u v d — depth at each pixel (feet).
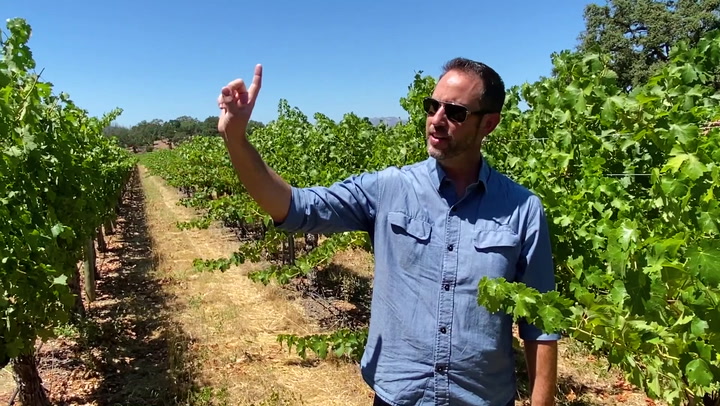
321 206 5.95
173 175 75.77
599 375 16.26
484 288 5.39
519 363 17.08
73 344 19.24
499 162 13.12
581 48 98.78
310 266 19.72
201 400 15.53
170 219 55.06
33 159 12.44
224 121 5.22
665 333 6.04
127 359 18.69
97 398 15.84
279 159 31.83
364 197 6.19
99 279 30.22
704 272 5.22
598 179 9.83
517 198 5.99
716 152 7.18
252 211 25.89
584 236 9.38
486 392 5.86
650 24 88.53
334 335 16.93
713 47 10.00
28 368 13.92
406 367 5.87
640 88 10.52
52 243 12.64
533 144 12.66
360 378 16.99
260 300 25.14
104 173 29.40
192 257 35.78
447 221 5.84
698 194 6.58
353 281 26.43
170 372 17.20
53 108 15.87
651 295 5.96
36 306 12.10
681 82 10.23
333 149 25.70
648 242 6.09
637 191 10.42
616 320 5.98
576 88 10.06
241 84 5.18
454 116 5.58
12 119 11.36
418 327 5.82
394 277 5.98
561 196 10.36
